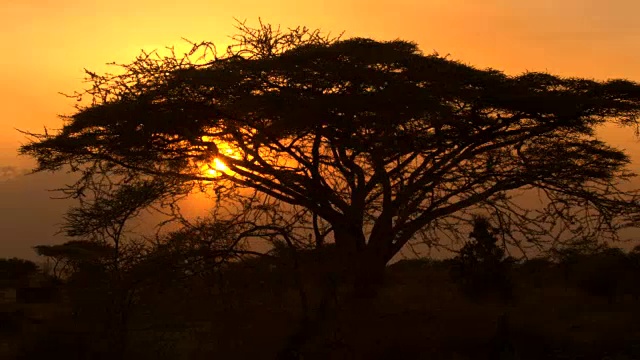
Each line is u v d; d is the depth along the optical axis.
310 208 13.84
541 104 14.53
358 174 14.26
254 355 11.64
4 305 21.58
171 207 13.11
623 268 21.02
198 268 12.00
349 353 11.93
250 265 11.90
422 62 14.15
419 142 14.52
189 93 13.57
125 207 13.30
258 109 13.42
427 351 12.78
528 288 22.25
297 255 11.93
